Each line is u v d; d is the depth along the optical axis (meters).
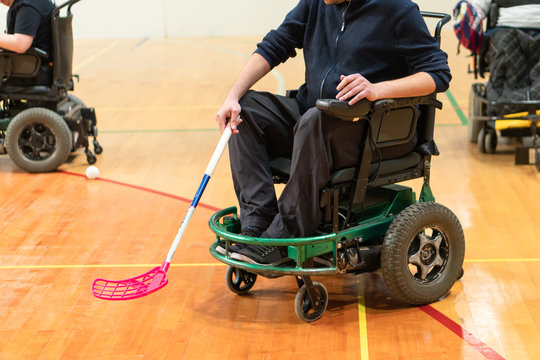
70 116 5.00
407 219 2.73
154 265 3.33
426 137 2.94
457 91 7.55
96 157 5.16
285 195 2.62
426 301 2.85
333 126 2.57
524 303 2.90
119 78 8.66
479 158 5.00
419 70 2.74
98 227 3.81
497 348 2.56
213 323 2.78
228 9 12.59
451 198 4.18
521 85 4.97
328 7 2.87
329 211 2.65
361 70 2.80
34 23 4.55
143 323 2.78
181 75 8.80
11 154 4.73
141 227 3.80
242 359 2.51
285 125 2.87
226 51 10.81
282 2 12.53
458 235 2.89
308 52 2.94
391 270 2.73
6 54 4.64
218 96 7.48
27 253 3.48
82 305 2.93
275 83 8.27
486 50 5.14
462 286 3.06
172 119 6.42
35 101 4.88
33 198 4.29
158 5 12.56
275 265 2.68
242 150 2.80
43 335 2.70
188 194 4.34
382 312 2.84
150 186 4.51
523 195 4.21
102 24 12.68
